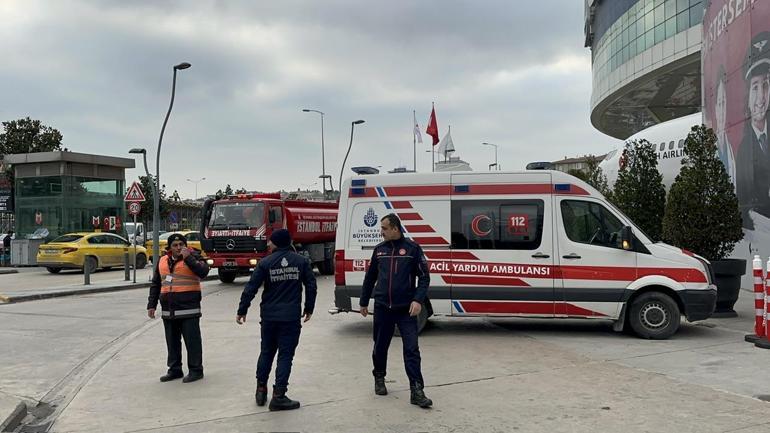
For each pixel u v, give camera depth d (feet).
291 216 65.36
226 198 64.23
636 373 23.22
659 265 30.42
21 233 97.14
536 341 30.14
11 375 25.38
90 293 56.95
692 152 38.42
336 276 32.86
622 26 147.74
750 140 47.19
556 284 31.07
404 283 19.93
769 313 28.09
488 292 31.53
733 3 50.49
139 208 70.33
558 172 31.83
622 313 30.71
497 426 17.20
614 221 31.22
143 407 19.93
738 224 37.14
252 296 19.84
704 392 20.34
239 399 20.62
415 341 19.72
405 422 17.72
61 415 19.30
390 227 20.26
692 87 146.61
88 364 27.30
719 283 36.22
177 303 23.18
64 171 95.04
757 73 45.73
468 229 31.94
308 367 24.98
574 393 20.44
